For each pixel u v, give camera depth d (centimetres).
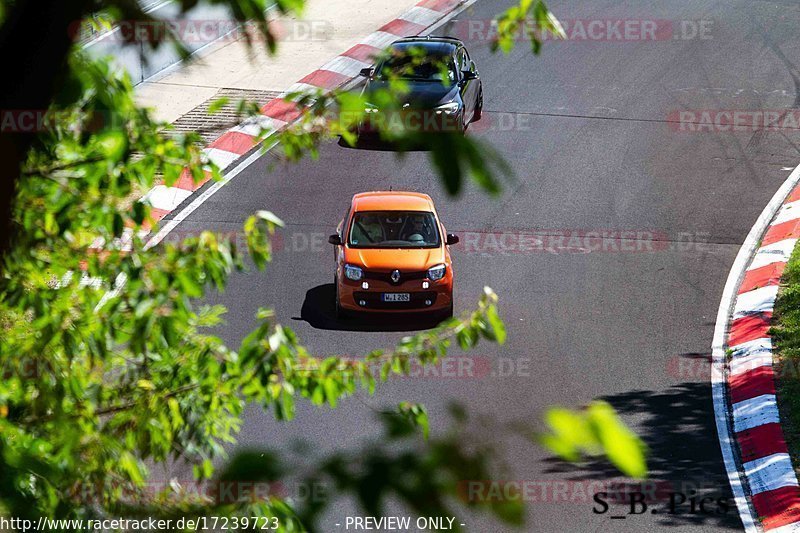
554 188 7544
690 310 5919
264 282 6234
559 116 8769
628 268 6400
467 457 551
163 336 1523
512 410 4884
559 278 6303
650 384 5184
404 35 10244
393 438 597
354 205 6231
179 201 7150
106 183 1614
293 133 1691
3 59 568
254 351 1539
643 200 7362
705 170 7806
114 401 1697
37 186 1469
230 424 1767
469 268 6425
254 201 7219
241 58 9412
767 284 6159
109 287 1669
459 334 1748
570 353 5462
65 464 1212
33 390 1495
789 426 4750
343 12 10844
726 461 4522
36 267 1573
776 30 10644
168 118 8119
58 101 964
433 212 6206
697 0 11519
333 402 1700
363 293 5806
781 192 7456
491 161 546
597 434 473
